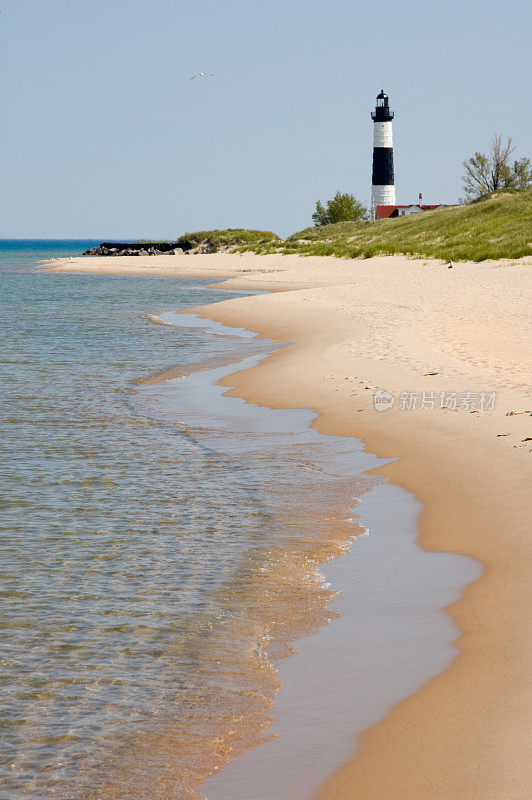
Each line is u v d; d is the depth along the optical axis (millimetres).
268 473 16750
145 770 7359
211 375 28859
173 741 7770
